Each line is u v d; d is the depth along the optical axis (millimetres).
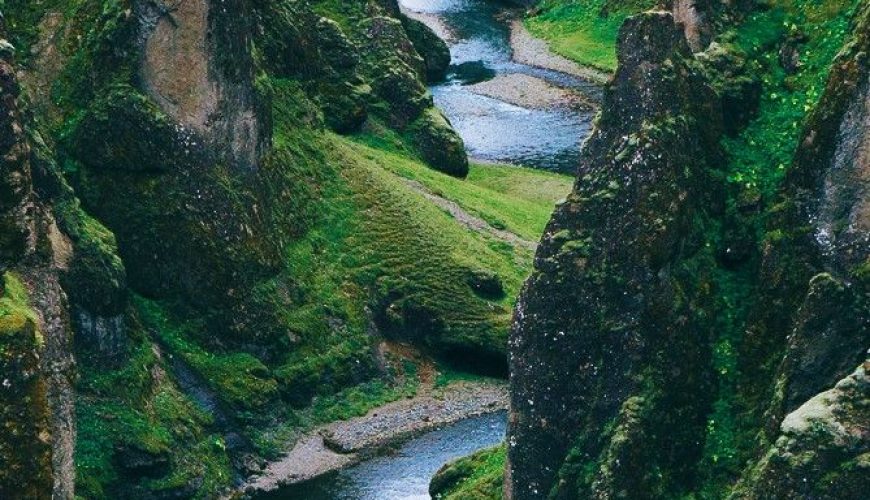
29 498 33719
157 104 62094
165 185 62000
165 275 61969
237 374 61594
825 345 30578
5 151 37188
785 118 36812
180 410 56812
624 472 33344
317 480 56938
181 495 52844
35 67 62844
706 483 33406
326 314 67562
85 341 53375
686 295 34500
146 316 60906
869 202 31625
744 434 33344
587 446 34625
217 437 57844
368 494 55000
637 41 35500
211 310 62688
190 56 62188
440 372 68812
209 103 63094
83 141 61312
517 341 36156
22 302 36281
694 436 33875
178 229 62031
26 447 33812
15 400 33844
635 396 33844
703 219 35562
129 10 61750
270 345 64188
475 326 69312
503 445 45000
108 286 53906
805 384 30672
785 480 27203
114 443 51719
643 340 34031
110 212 61375
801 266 32875
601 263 34812
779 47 38875
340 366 65875
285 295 66312
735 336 34531
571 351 35094
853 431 26781
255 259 65000
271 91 68750
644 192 34531
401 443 60781
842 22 37594
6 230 37219
